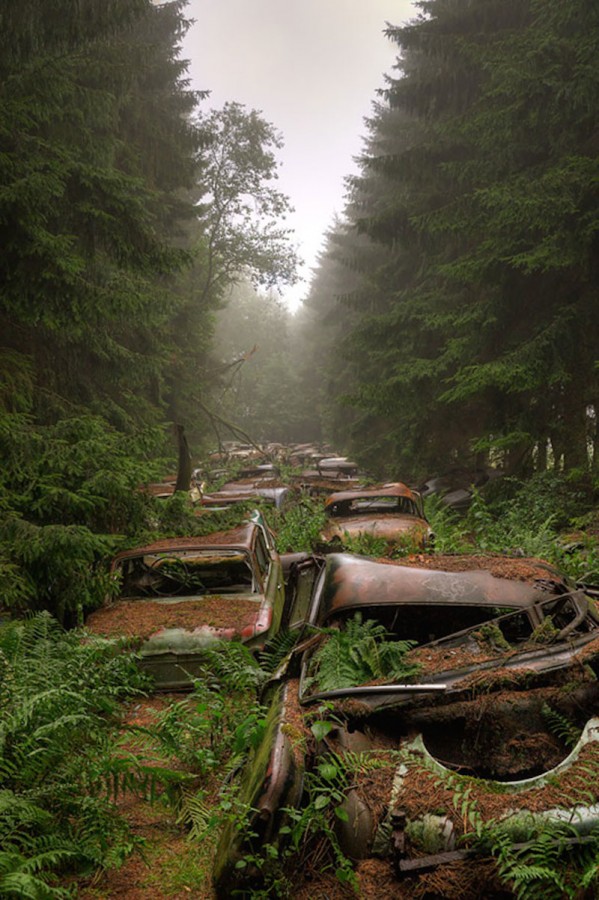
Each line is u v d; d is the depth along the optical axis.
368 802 3.06
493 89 17.06
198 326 28.97
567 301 16.72
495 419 17.47
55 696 4.29
